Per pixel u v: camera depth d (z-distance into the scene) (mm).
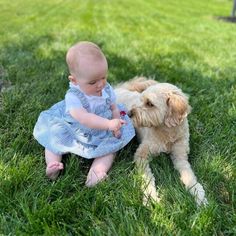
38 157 1194
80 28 3713
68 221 948
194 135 1365
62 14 5129
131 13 5535
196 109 1602
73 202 978
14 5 6270
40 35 3137
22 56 2291
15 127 1354
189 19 5238
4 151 1206
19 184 1047
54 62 2176
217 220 945
